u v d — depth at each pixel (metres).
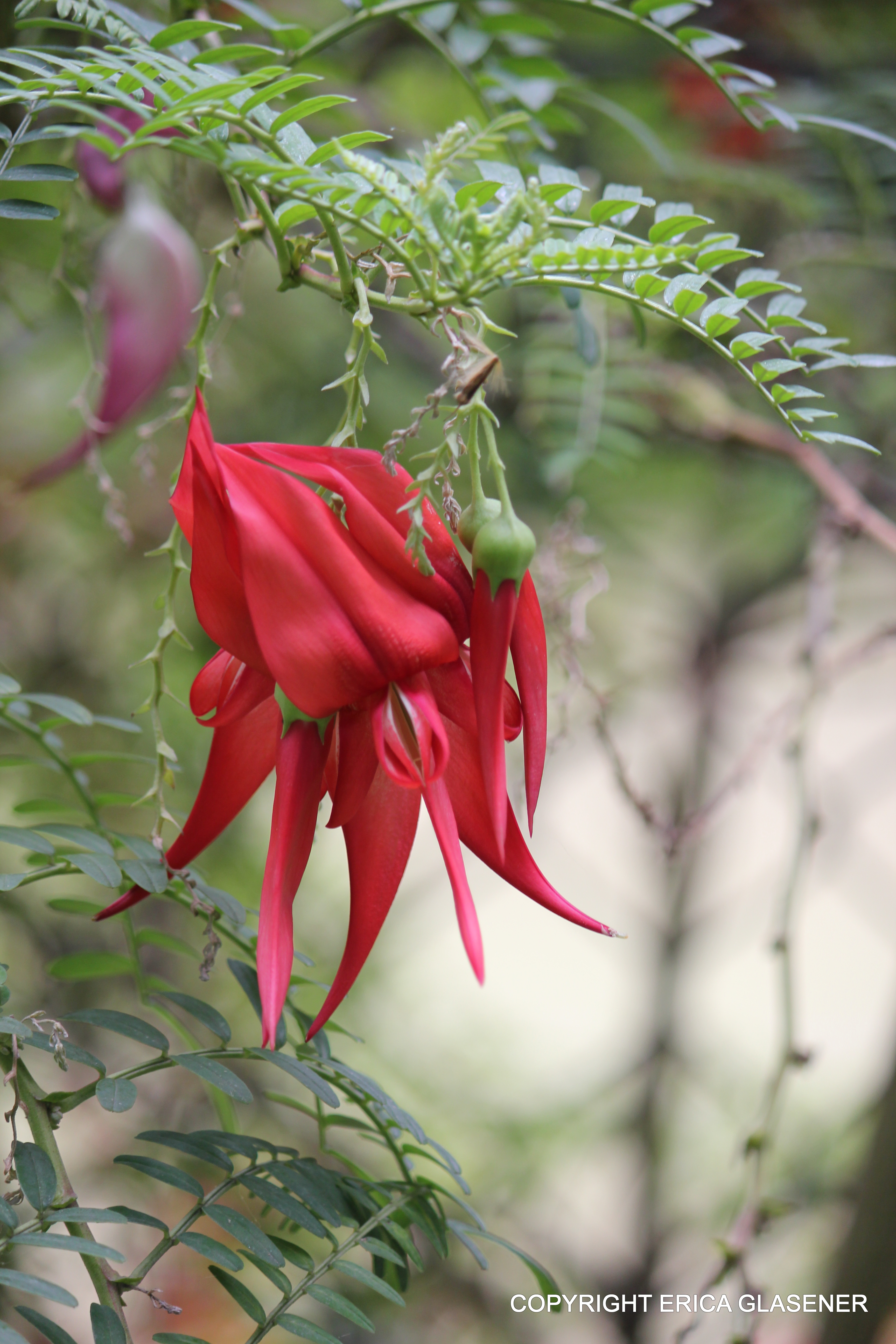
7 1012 1.62
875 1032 3.40
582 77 1.69
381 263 1.03
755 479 2.27
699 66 1.15
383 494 0.99
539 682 1.01
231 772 1.02
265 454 0.99
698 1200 2.84
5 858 1.75
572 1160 2.81
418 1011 2.66
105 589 2.10
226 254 1.05
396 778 0.99
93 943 1.85
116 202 1.18
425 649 0.99
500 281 1.00
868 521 1.53
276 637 0.98
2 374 1.96
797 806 1.40
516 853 1.00
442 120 1.83
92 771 1.82
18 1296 1.36
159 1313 1.79
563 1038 3.31
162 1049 1.03
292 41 1.15
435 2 1.13
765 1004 3.48
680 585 2.71
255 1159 1.04
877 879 3.10
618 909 3.02
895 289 1.98
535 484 1.94
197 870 1.08
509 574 0.99
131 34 1.05
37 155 1.22
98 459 1.19
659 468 2.28
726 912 3.07
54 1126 1.02
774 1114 1.27
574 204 1.04
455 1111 2.64
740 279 1.03
